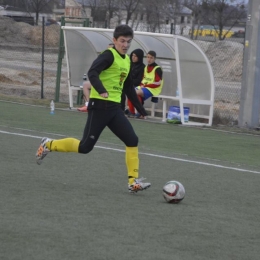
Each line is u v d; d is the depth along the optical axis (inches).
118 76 711.7
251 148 1247.5
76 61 1749.5
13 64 3280.0
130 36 708.0
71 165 904.3
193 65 1555.1
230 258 514.6
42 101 1870.1
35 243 515.8
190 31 3959.2
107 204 674.8
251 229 613.6
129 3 3959.2
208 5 4040.4
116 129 726.5
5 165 869.2
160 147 1166.3
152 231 578.2
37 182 767.7
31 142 1103.6
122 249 514.9
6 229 552.1
